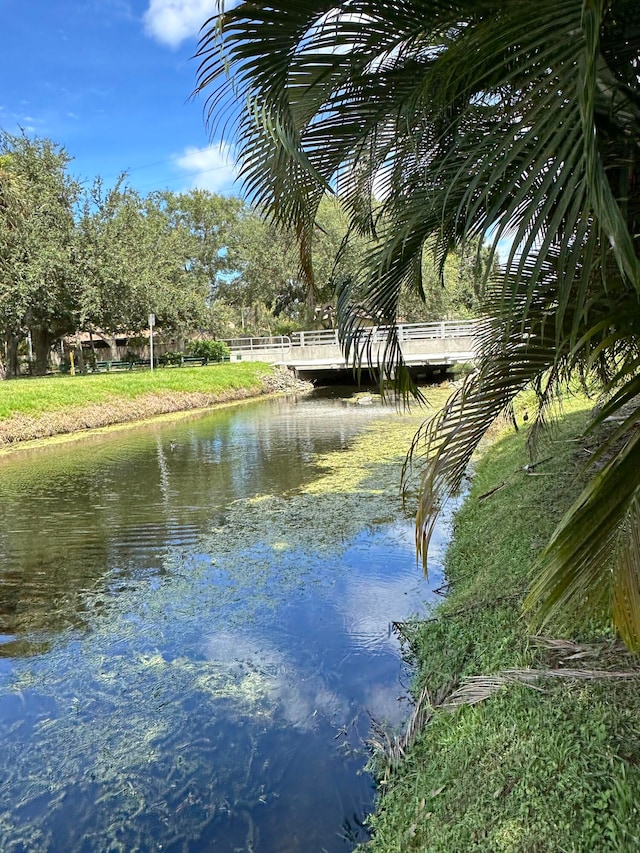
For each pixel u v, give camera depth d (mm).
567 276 1134
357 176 2002
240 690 2590
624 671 1822
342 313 2094
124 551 4480
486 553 3482
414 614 3199
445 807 1632
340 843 1771
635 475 1139
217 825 1870
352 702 2469
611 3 1034
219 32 1194
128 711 2471
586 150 905
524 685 1937
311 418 12250
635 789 1365
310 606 3398
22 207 15227
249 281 29203
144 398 13219
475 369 2018
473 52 1194
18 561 4301
